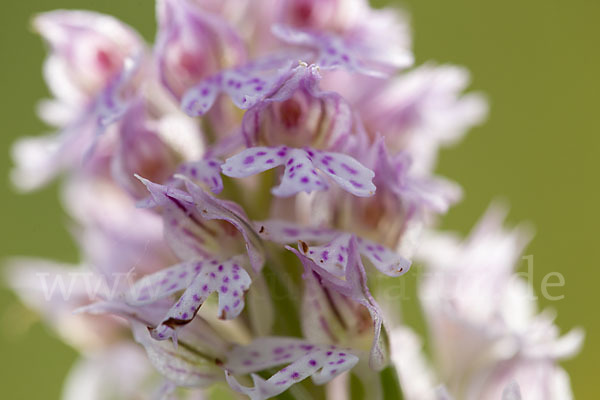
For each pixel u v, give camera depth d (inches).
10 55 7.8
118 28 6.0
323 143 5.6
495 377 6.0
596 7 8.5
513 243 6.1
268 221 5.6
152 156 5.8
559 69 8.5
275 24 5.9
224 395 7.3
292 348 5.6
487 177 8.4
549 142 8.5
